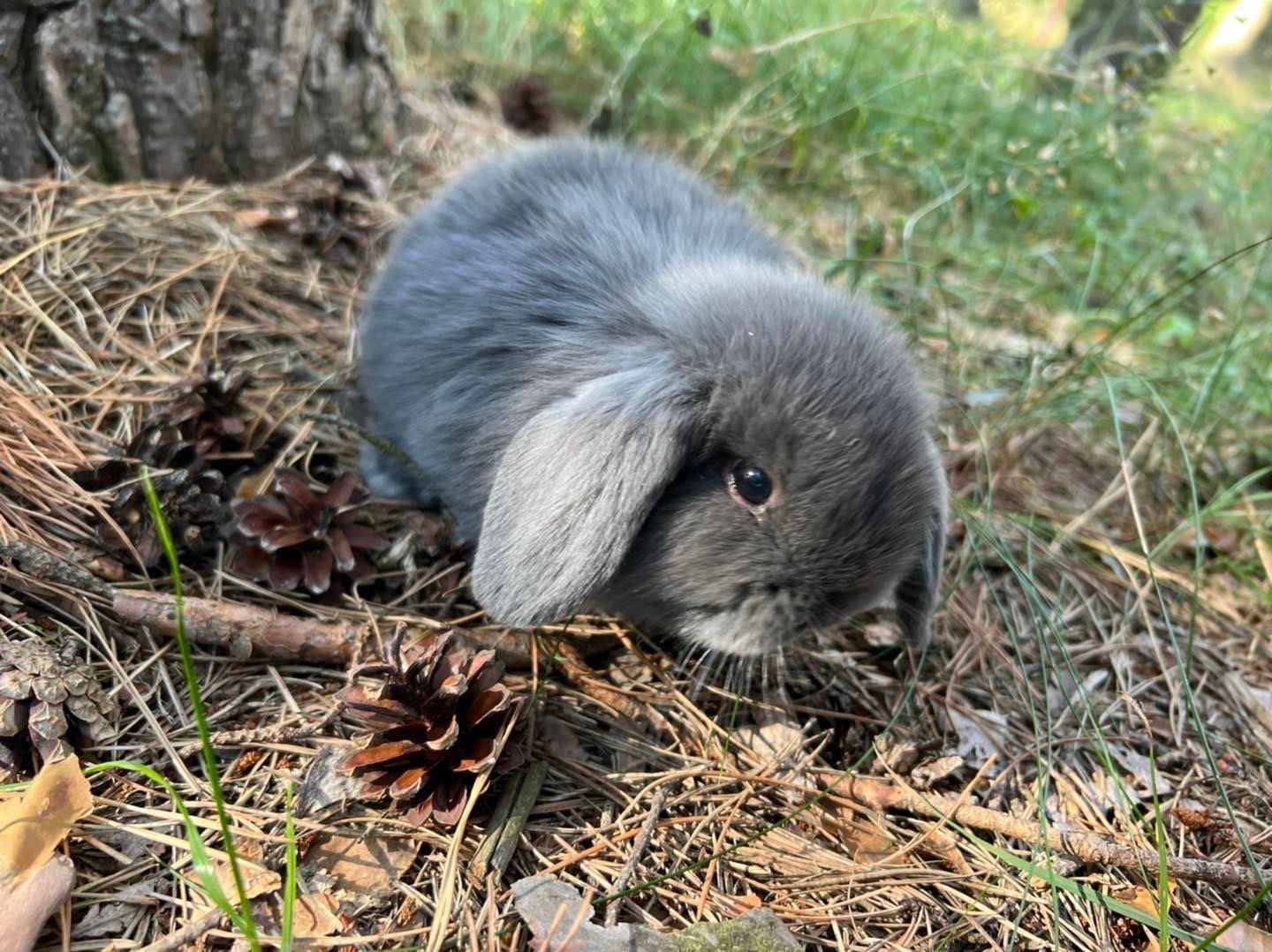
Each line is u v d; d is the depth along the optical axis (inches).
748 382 9.1
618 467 8.8
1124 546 14.3
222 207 14.8
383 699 8.4
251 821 8.0
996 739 10.7
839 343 9.5
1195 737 11.1
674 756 9.6
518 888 7.8
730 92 22.9
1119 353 18.1
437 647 8.7
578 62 24.4
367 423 12.6
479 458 10.3
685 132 22.4
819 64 22.1
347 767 8.1
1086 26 24.9
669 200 12.1
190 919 7.3
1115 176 22.0
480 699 8.5
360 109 17.2
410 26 25.5
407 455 11.3
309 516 10.3
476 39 26.0
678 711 10.2
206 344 12.7
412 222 12.5
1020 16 25.4
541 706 9.8
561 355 10.1
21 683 8.0
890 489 9.2
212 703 9.1
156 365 12.0
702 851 8.7
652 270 10.7
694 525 9.4
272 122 15.9
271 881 7.5
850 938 8.1
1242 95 23.7
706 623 9.8
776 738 10.1
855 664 11.4
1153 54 22.0
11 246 12.5
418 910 7.7
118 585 9.6
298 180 16.2
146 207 14.2
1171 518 14.9
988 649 12.0
